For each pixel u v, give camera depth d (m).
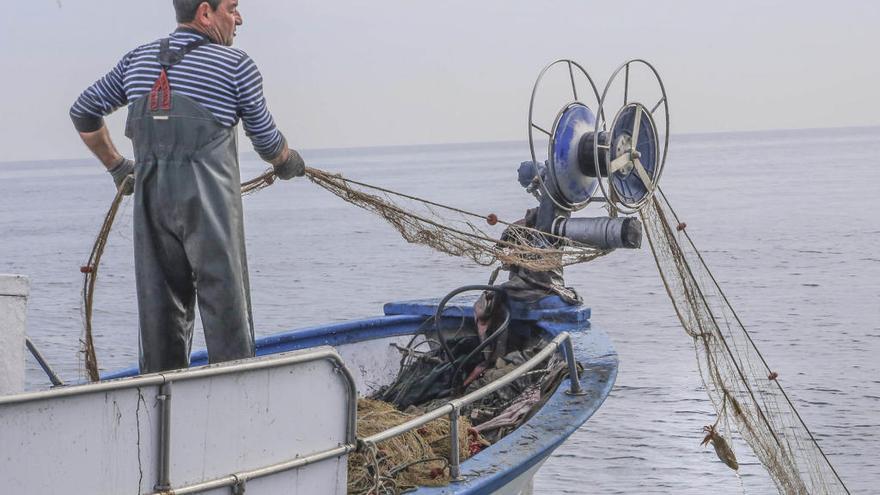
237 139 4.67
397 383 7.73
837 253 41.53
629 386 20.19
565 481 15.10
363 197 6.34
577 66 7.81
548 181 7.79
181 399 3.58
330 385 4.08
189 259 4.54
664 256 8.34
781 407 17.97
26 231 72.69
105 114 4.90
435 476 4.87
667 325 26.70
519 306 7.65
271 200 106.69
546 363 7.11
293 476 3.96
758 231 51.53
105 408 3.39
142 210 4.57
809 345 23.45
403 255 45.72
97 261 5.40
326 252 48.38
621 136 7.66
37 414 3.22
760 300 30.12
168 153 4.47
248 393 3.78
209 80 4.51
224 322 4.54
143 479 3.50
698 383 20.16
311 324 28.52
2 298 3.59
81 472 3.34
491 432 6.34
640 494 14.55
